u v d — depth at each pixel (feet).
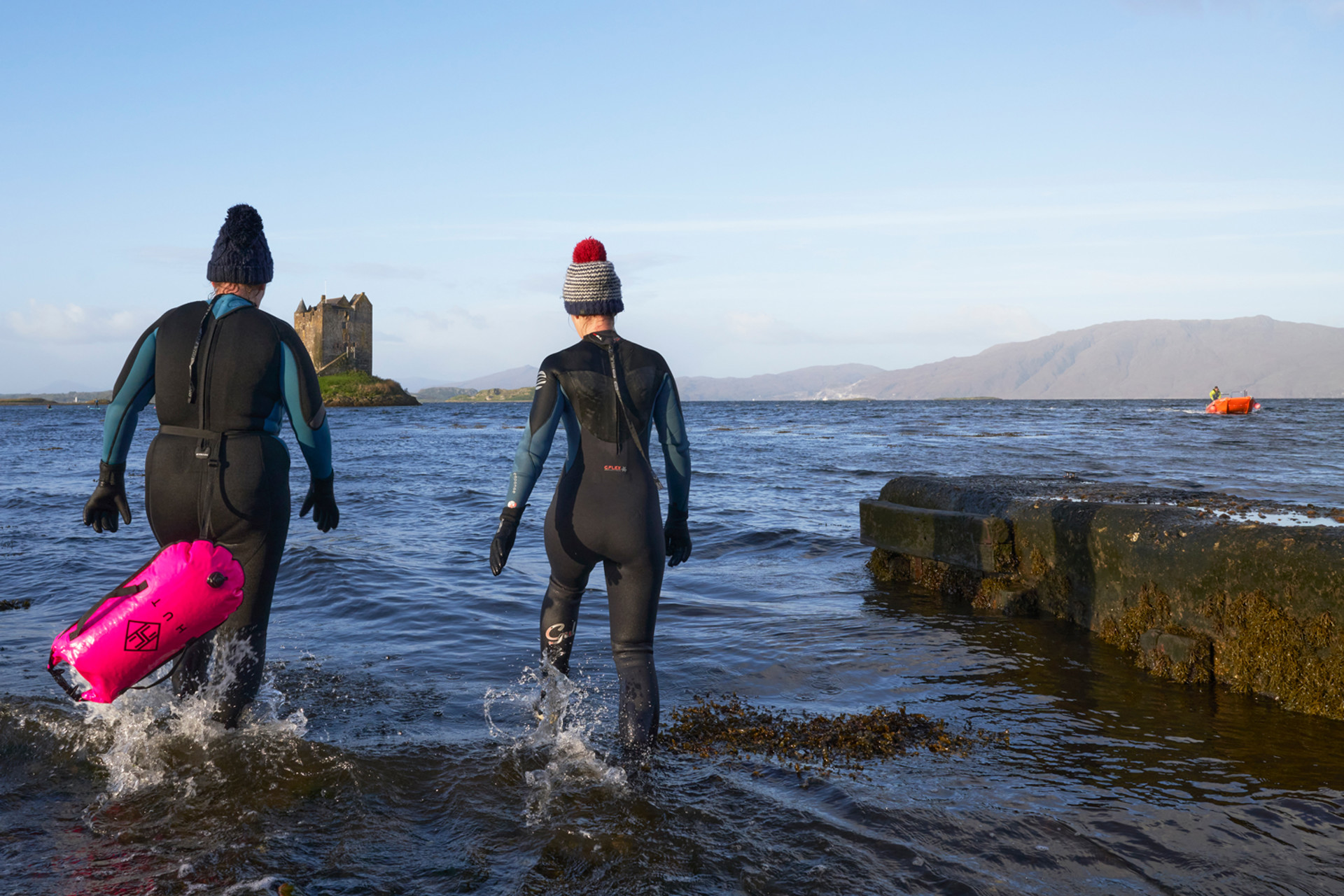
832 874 6.88
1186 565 13.14
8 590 18.74
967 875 6.89
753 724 10.75
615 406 9.57
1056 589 16.49
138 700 10.83
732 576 21.01
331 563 21.49
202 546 8.15
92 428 142.10
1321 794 8.61
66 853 7.13
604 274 9.78
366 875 6.84
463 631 15.69
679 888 6.64
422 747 9.63
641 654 9.84
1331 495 36.73
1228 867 7.07
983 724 10.84
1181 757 9.67
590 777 8.88
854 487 43.27
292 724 10.32
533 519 31.45
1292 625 11.50
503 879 6.79
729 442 95.45
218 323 9.49
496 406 502.79
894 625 15.98
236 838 7.45
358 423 189.37
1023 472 52.54
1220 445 80.48
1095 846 7.43
